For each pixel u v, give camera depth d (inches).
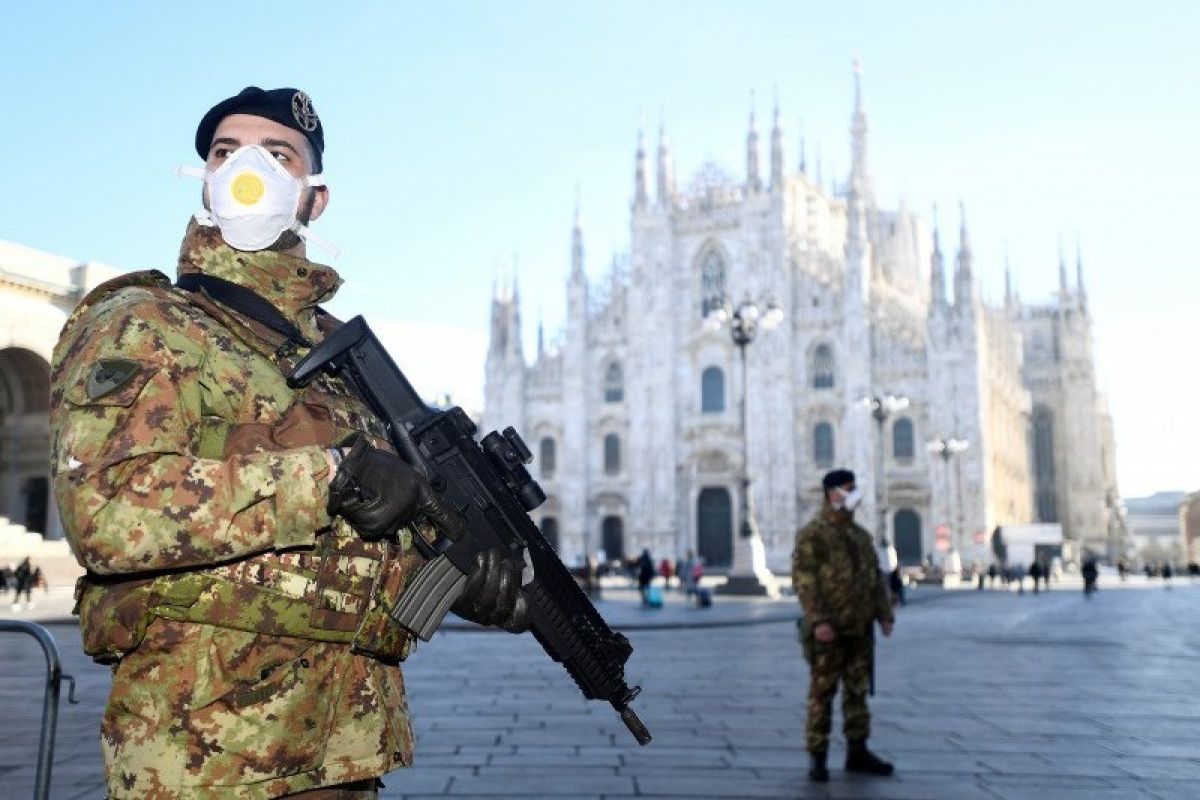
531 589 129.0
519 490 130.6
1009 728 441.7
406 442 122.1
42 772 225.6
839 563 347.3
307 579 113.6
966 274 2837.1
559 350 3233.3
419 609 115.3
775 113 3073.3
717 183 3149.6
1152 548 6742.1
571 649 133.6
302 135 135.0
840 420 2898.6
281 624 110.9
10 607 1197.1
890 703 521.0
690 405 3070.9
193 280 125.8
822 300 2965.1
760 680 623.5
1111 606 1652.3
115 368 105.3
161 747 105.3
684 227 3147.1
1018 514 3535.9
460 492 122.5
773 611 1337.4
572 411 3139.8
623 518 3102.9
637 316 3127.5
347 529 117.9
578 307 3184.1
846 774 344.8
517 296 3294.8
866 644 351.3
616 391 3169.3
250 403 118.0
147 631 107.3
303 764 111.6
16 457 1771.7
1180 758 373.1
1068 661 745.6
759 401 2950.3
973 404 2768.2
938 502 2755.9
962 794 315.0
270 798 108.8
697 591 1445.6
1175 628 1117.1
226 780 106.0
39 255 1622.8
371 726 120.7
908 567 2760.8
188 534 101.4
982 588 2385.6
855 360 2859.3
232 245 126.2
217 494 102.7
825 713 340.8
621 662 140.1
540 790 314.5
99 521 99.9
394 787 317.4
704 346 3075.8
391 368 127.2
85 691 534.9
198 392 113.1
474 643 884.0
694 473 3036.4
